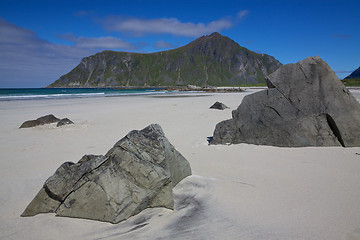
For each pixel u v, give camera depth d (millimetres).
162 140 5520
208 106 23062
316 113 8508
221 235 3582
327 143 8188
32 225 4152
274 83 9336
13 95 47906
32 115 18531
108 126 13609
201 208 4527
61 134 11789
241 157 7570
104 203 4246
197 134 11258
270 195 4828
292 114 8734
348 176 5625
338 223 3725
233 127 9484
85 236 3801
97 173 4492
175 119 15586
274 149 8234
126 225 4074
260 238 3449
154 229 3904
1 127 13641
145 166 4738
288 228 3664
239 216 4105
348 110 8219
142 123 14359
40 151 8945
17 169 7062
